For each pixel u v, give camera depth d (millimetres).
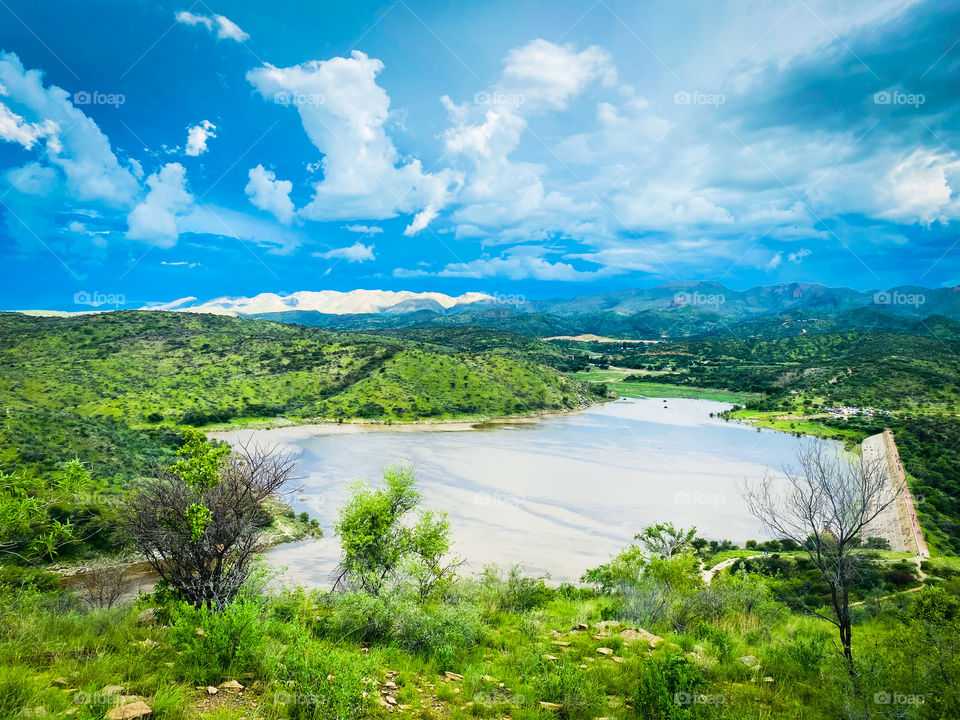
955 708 7949
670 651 10961
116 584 23906
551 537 56938
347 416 146000
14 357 154125
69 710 5766
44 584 14672
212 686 7164
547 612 18953
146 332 196000
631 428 147375
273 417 142875
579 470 93812
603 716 7805
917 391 172375
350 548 22219
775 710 8258
